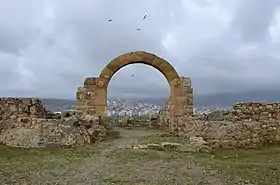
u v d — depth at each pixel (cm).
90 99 2698
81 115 2475
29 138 1847
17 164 1407
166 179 1181
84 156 1600
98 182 1140
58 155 1620
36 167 1355
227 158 1595
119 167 1364
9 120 2016
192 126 2080
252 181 1166
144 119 3638
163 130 2881
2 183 1120
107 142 2050
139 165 1402
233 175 1244
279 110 2102
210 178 1200
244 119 2130
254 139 1925
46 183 1124
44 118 2144
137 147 1805
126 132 2698
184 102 2705
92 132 2073
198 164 1425
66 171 1293
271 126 2033
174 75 2745
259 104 2130
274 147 1916
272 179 1197
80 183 1127
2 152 1653
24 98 2092
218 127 1912
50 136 1866
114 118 3734
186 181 1158
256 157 1631
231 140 1875
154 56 2758
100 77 2723
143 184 1117
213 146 1845
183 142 1948
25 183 1123
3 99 2042
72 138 1905
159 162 1461
